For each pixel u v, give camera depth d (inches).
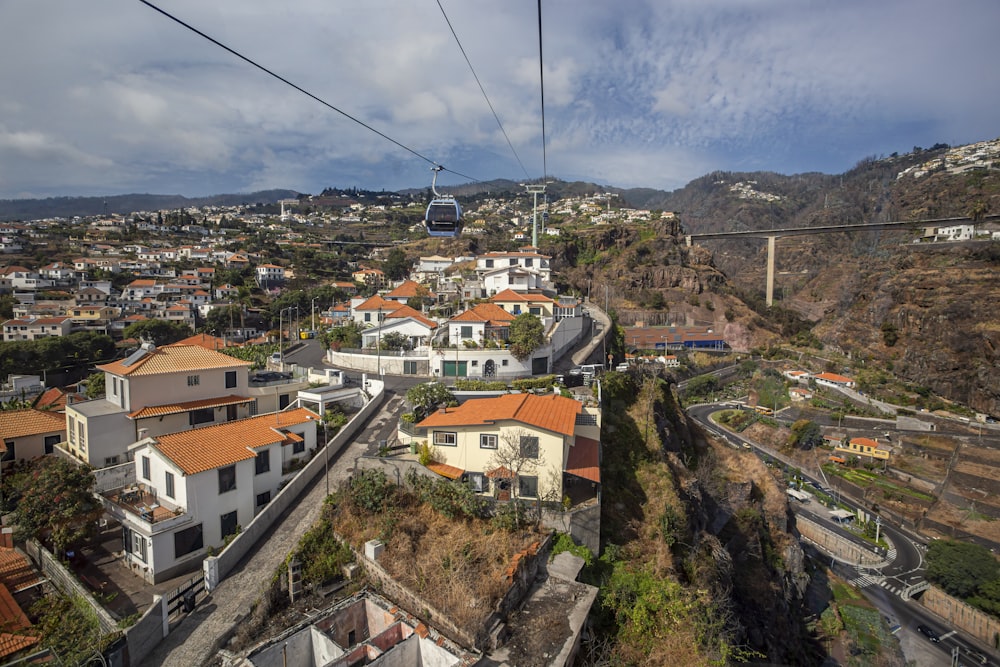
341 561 1039.6
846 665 1387.8
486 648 842.8
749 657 1240.2
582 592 989.8
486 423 1236.5
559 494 1193.4
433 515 1131.9
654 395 1963.6
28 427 1609.3
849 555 1758.1
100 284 4771.2
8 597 1021.2
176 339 4001.0
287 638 839.1
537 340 2112.5
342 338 2618.1
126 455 1480.1
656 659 987.3
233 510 1229.7
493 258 3622.0
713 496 1784.0
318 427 1530.5
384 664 792.3
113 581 1098.1
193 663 832.9
